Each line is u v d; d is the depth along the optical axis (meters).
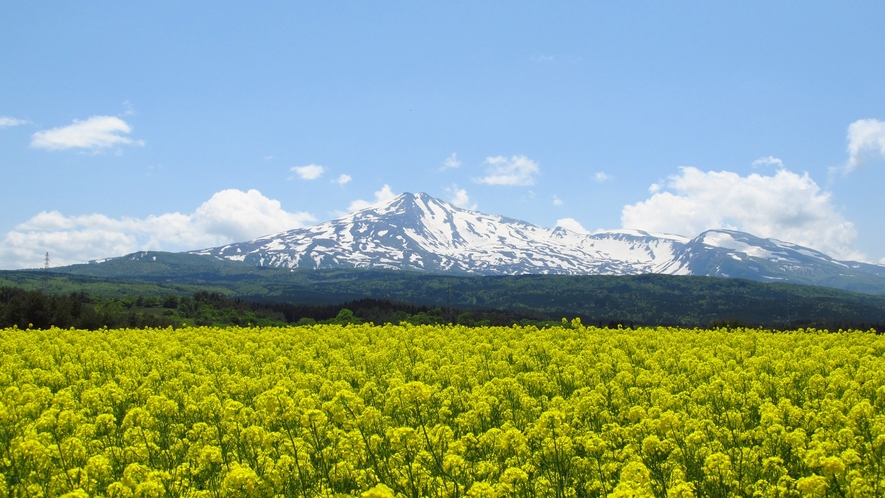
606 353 31.47
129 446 15.69
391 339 38.22
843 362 28.00
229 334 44.78
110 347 37.72
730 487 12.77
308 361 29.86
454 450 13.69
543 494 12.80
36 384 26.38
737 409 19.23
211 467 14.34
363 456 14.02
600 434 16.34
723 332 45.06
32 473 13.32
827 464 11.57
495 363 26.64
